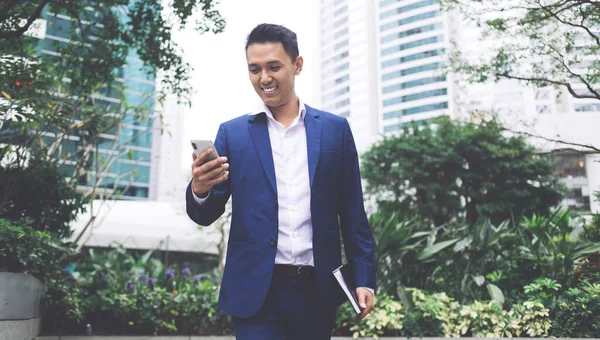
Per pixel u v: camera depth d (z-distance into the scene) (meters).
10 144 3.96
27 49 4.88
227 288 1.43
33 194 4.27
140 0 4.84
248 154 1.48
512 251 4.58
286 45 1.46
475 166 14.23
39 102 3.99
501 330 3.86
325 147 1.51
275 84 1.46
